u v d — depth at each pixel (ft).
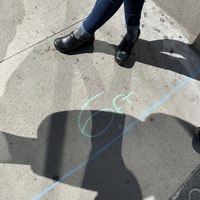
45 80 7.92
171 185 7.18
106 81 8.14
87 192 6.87
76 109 7.68
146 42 8.84
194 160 7.54
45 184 6.82
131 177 7.14
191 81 8.52
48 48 8.33
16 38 8.34
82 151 7.25
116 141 7.47
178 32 9.14
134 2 6.69
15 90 7.68
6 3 8.76
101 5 6.73
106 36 8.73
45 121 7.45
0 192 6.61
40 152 7.11
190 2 8.50
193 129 7.89
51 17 8.80
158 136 7.67
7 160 6.92
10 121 7.33
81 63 8.27
